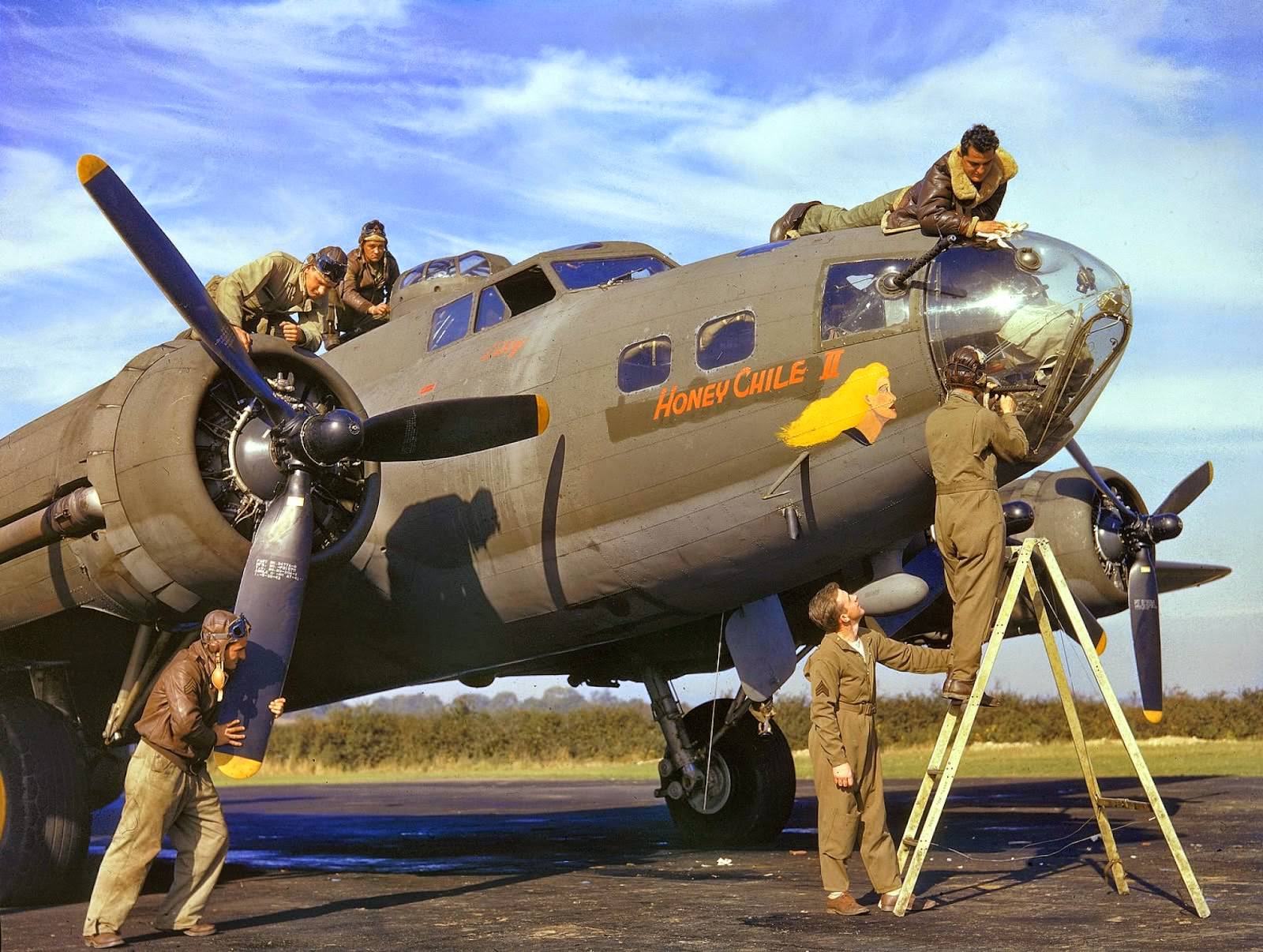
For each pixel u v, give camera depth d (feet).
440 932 19.33
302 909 22.58
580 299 31.22
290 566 25.79
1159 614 37.19
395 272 39.27
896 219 26.68
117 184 25.27
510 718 126.00
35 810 26.94
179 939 19.98
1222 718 96.27
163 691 19.94
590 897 23.25
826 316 26.03
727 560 27.76
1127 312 24.22
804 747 99.09
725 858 31.45
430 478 31.42
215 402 27.40
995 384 21.94
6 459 28.48
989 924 18.74
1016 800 49.29
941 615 36.24
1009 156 25.94
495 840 39.83
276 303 31.14
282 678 25.16
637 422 27.96
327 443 25.71
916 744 102.99
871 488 25.62
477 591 31.09
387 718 128.16
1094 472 36.60
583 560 29.14
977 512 20.84
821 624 20.68
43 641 31.42
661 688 36.19
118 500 26.35
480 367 31.68
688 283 28.76
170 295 25.62
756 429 26.35
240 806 71.41
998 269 24.59
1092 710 99.19
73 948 19.40
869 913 20.17
